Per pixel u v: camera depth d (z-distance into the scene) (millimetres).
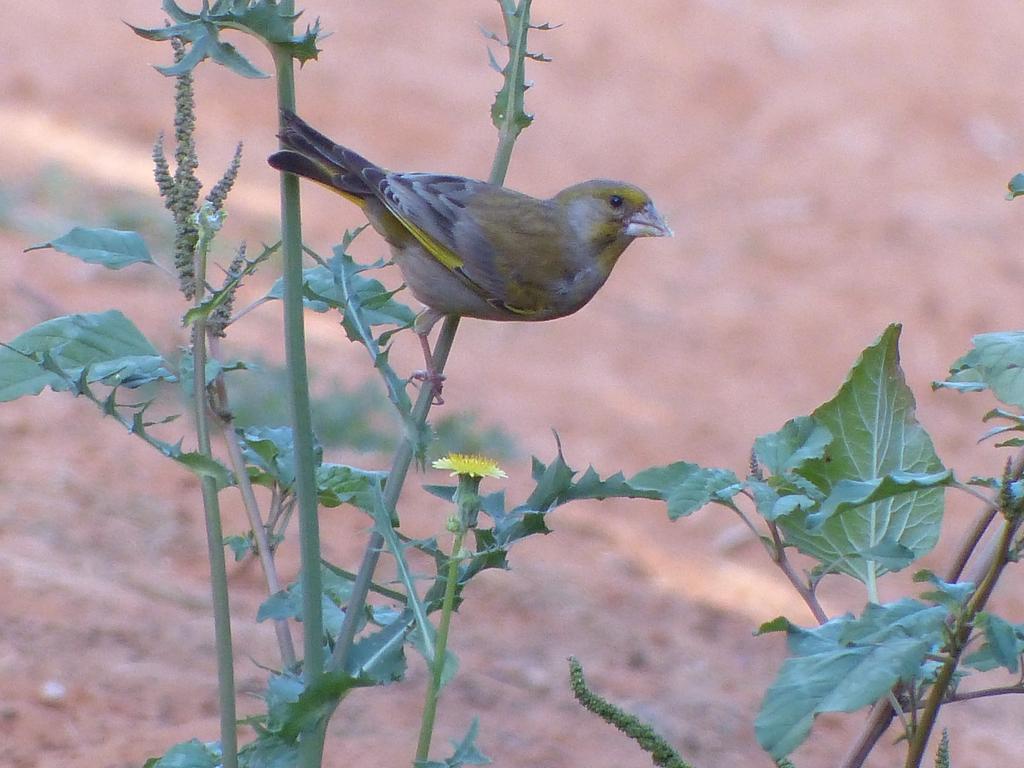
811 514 4641
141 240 5254
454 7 33219
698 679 10547
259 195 21891
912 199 27172
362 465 13500
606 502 15039
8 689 8250
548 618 11164
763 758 9359
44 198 18750
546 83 30234
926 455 5199
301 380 4828
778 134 29422
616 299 22500
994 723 11281
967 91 31797
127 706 8305
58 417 12742
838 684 4055
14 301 14695
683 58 32062
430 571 11141
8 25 26844
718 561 13812
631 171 27219
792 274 24047
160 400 13430
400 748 8422
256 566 10773
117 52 26703
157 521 11242
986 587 4324
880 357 5180
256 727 4781
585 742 9039
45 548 10250
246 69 4695
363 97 27812
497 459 14922
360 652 4953
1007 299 23844
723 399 19172
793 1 35344
